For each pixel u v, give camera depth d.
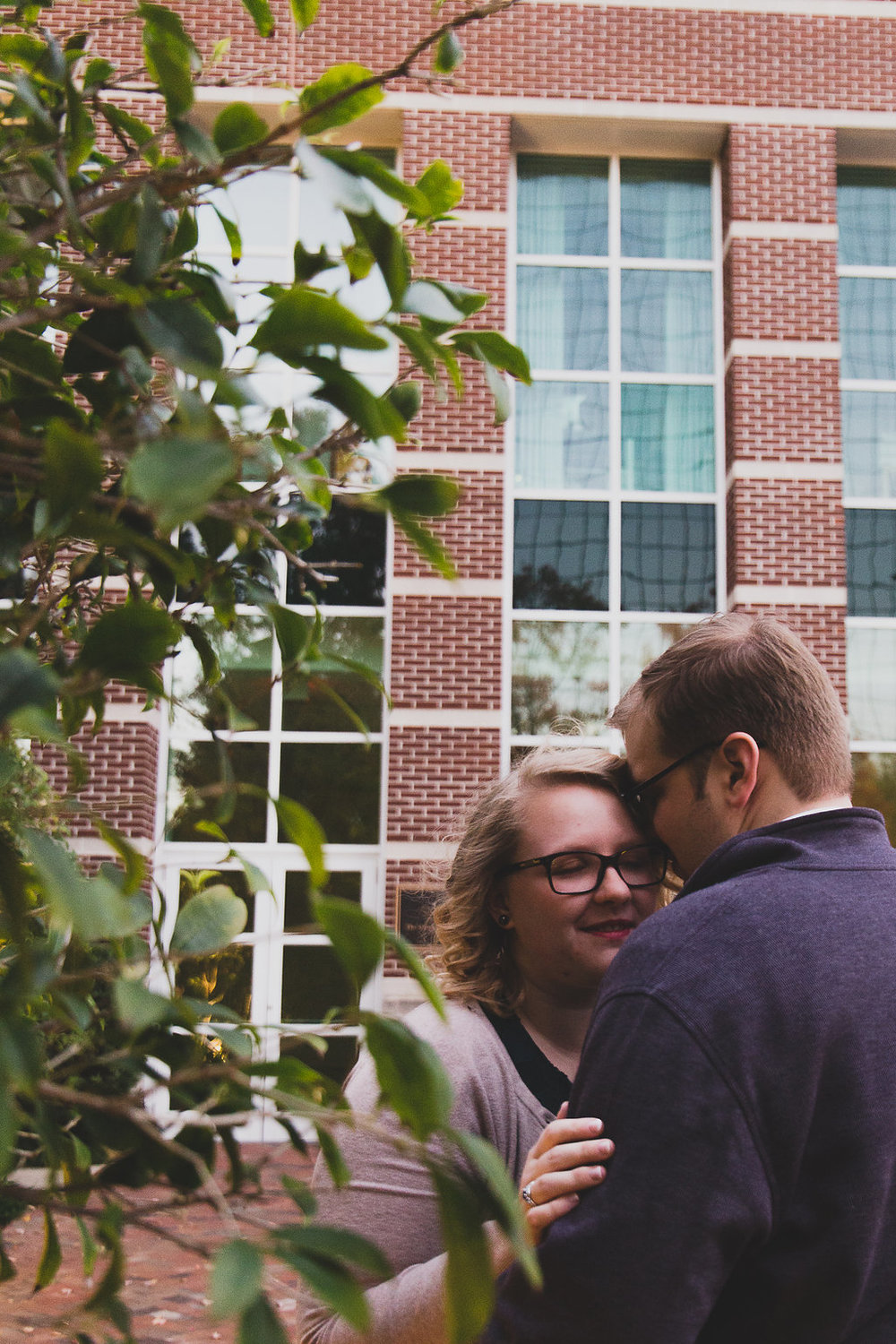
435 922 1.72
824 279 10.30
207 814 9.69
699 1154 1.05
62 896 0.45
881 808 10.16
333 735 9.96
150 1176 0.64
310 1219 0.63
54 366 0.79
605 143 10.73
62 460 0.53
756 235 10.34
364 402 0.67
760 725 1.38
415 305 0.72
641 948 1.19
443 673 9.55
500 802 1.66
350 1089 1.42
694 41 10.52
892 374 10.85
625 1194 1.05
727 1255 1.06
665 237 10.88
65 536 0.74
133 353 0.74
